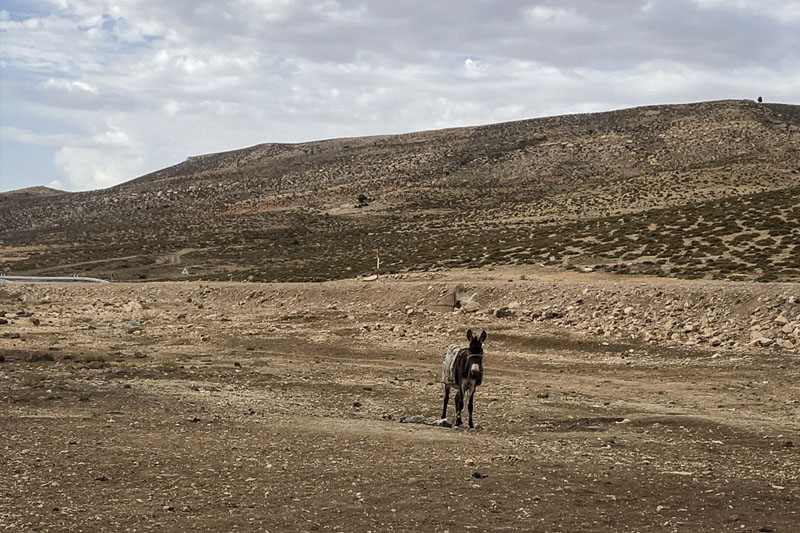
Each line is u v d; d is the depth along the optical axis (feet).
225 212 525.34
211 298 161.07
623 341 97.86
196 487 34.73
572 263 190.70
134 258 338.95
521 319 116.98
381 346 101.35
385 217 442.50
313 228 424.05
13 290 185.57
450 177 559.79
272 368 81.41
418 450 43.93
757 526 31.65
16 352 85.10
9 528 28.27
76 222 571.69
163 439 44.62
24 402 55.31
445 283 137.28
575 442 48.65
